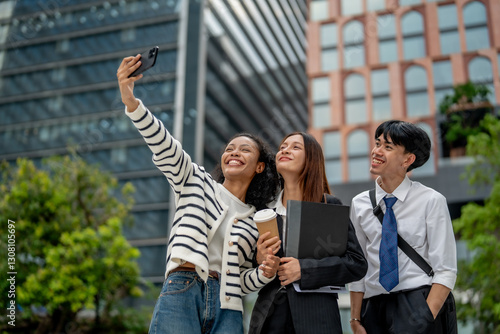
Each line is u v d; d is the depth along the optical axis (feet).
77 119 88.53
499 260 27.78
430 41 60.59
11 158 88.28
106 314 38.19
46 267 34.42
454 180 45.24
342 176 58.70
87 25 94.53
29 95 92.27
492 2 59.31
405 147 7.55
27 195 36.29
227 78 99.76
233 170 7.84
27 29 95.91
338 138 60.49
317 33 66.08
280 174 8.09
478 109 44.62
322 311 6.87
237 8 102.78
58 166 40.91
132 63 6.68
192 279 6.91
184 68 87.25
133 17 93.15
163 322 6.63
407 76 60.44
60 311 36.24
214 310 6.97
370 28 63.87
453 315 7.32
